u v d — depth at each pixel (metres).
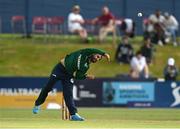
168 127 38.84
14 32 102.25
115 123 42.09
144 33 99.62
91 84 76.88
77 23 98.19
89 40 98.94
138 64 83.56
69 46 97.25
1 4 102.31
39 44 98.25
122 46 92.69
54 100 74.81
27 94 76.75
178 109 74.06
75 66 43.81
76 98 76.50
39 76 85.38
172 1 108.38
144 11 107.00
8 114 56.56
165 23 99.69
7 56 94.25
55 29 100.62
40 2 103.69
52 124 39.88
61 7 104.62
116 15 106.69
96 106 77.00
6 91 76.62
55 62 93.88
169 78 80.75
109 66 92.50
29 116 53.03
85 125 39.28
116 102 77.62
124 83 77.88
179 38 104.19
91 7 105.75
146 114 59.91
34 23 100.19
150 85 78.50
